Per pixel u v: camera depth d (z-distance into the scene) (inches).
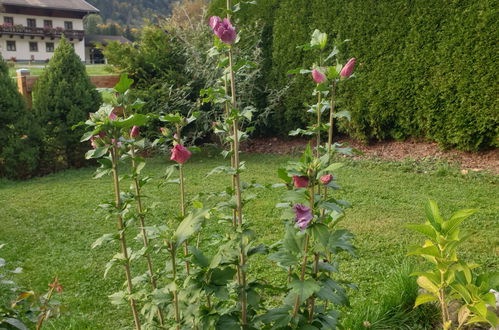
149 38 315.0
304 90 303.0
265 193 213.0
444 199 196.1
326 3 286.0
